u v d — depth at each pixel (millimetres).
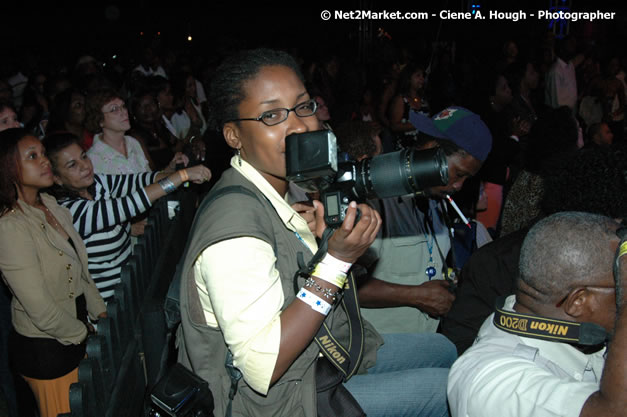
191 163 4516
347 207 1354
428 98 9648
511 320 1494
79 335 2631
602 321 1436
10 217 2469
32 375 2656
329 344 1500
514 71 8828
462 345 2158
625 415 1183
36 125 6074
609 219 1485
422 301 2393
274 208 1499
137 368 2332
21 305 2602
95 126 3834
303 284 1468
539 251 1457
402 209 2459
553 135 3297
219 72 1513
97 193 3508
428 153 1463
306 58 12406
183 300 1423
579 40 12086
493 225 4277
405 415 1733
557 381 1315
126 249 3248
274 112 1445
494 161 4148
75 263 2699
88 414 1696
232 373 1420
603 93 8961
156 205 3271
